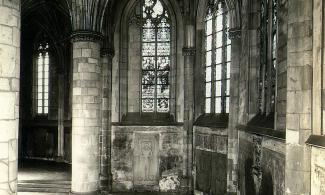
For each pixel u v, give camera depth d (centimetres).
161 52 2242
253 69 1367
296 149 774
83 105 1614
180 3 2152
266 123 1116
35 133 3002
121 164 2170
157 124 2169
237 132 1567
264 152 1112
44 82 2981
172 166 2158
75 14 1619
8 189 739
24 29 2989
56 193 1898
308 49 765
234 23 1583
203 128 1964
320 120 711
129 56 2245
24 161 2852
